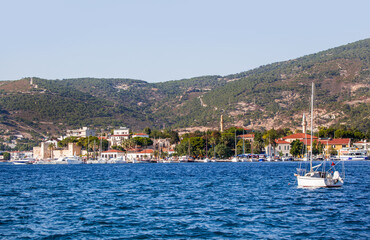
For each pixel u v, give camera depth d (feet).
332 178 288.30
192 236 154.81
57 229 167.22
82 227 170.09
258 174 441.27
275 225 170.91
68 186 330.13
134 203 229.04
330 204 219.82
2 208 216.74
